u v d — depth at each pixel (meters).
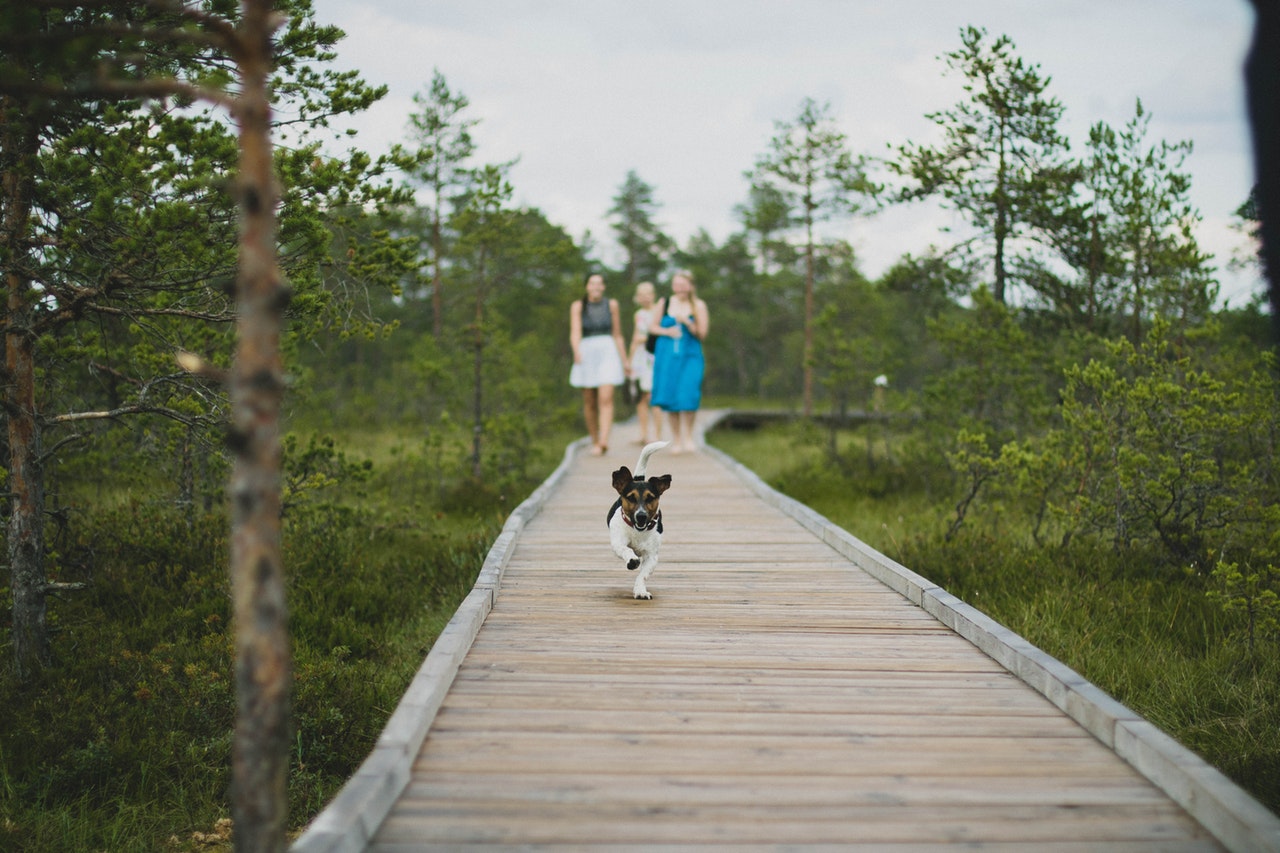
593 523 8.98
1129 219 10.64
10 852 4.18
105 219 4.58
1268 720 5.07
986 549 8.52
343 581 7.84
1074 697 3.98
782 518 9.44
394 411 22.48
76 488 9.32
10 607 6.16
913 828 3.04
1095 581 7.48
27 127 4.84
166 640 6.33
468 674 4.50
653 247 59.91
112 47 4.56
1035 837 2.99
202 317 5.34
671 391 14.12
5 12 3.86
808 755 3.59
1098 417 8.34
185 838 4.48
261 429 2.40
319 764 5.06
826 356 17.09
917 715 4.02
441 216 20.34
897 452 14.73
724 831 3.00
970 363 12.84
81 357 5.45
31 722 5.00
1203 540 7.80
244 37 2.45
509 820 3.06
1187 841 2.97
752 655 4.86
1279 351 7.99
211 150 4.75
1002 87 12.29
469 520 11.32
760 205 24.14
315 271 5.86
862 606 5.89
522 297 36.22
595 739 3.73
